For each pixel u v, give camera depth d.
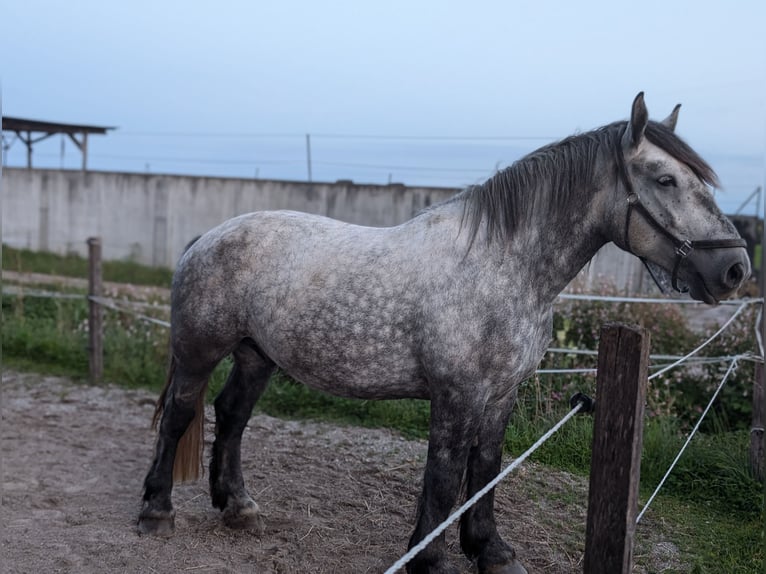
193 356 3.51
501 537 3.45
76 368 7.08
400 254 3.01
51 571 3.17
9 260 16.16
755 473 4.55
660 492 4.53
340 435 5.39
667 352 6.58
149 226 16.97
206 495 4.15
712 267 2.68
